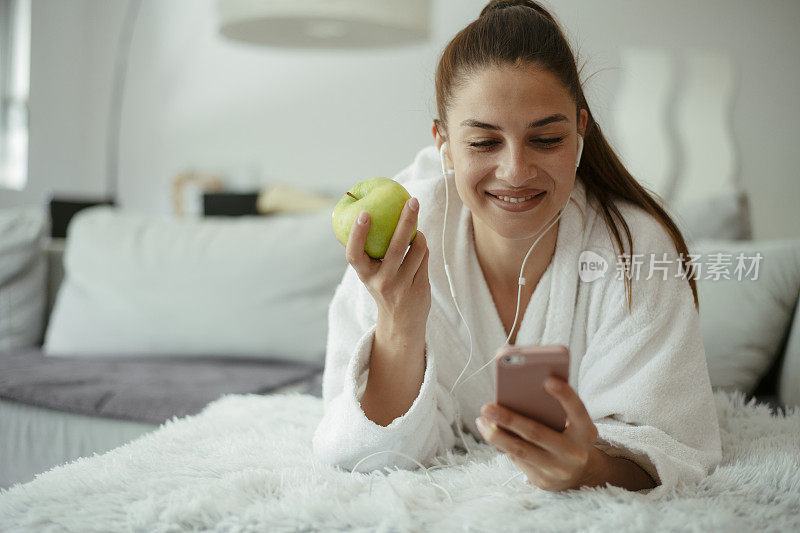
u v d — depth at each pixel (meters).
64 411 1.51
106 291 2.02
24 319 2.19
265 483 0.80
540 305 0.98
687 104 3.56
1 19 4.70
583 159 0.98
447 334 1.01
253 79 4.66
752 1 3.56
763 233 3.59
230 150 4.73
